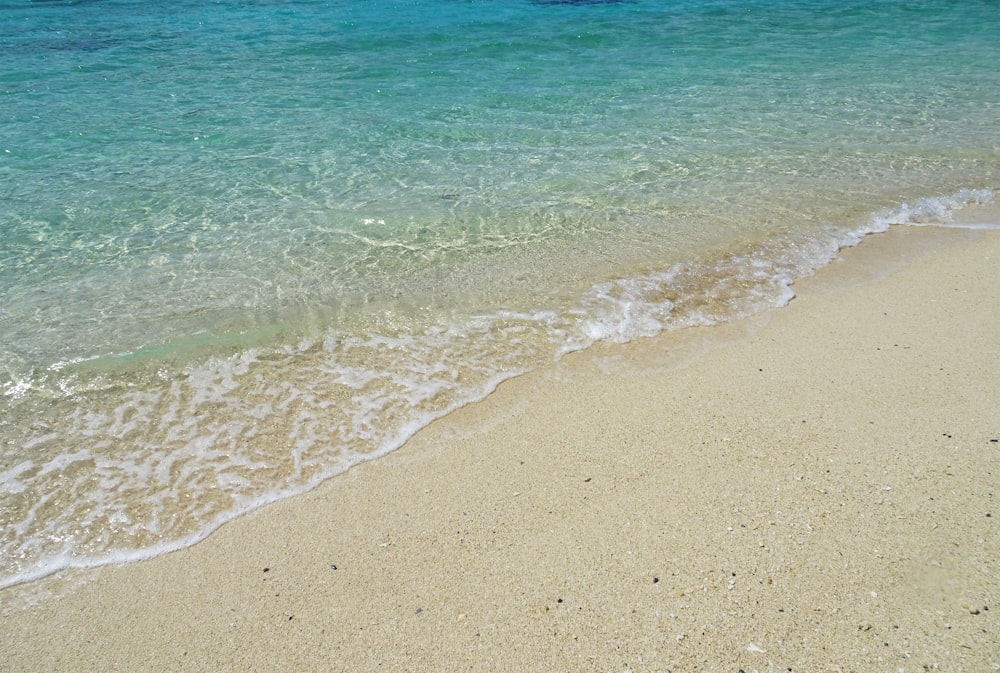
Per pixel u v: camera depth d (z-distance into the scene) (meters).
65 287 6.80
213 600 3.76
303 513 4.31
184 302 6.55
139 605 3.75
